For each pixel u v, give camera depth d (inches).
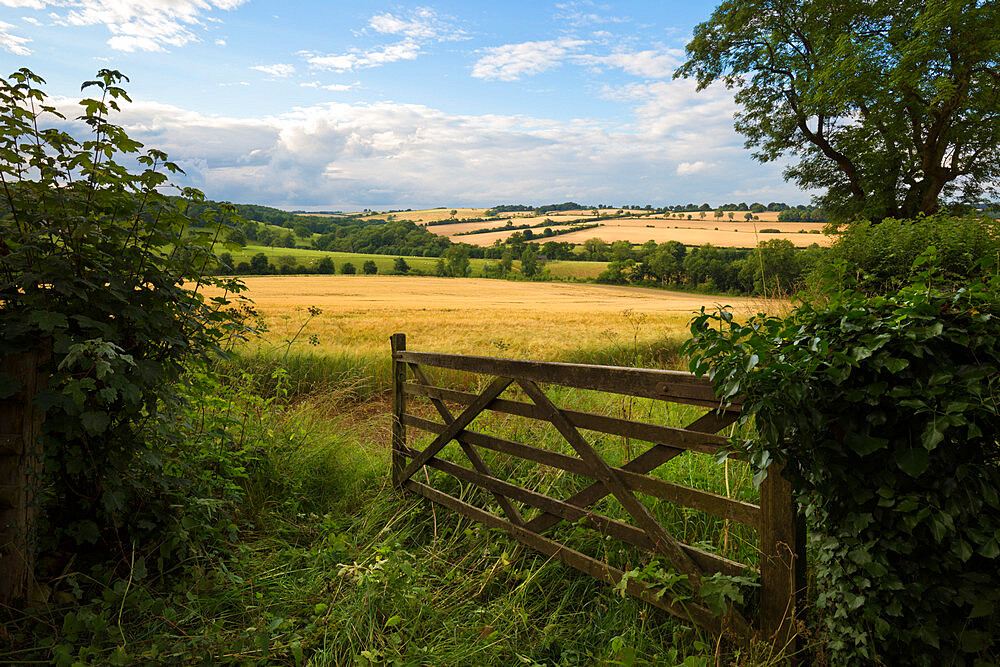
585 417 107.7
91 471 106.6
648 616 99.6
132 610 101.3
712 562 89.1
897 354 67.0
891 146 803.4
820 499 74.6
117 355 93.6
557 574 116.6
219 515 132.6
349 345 511.5
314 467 168.6
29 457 96.2
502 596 112.0
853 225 421.1
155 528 118.0
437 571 124.3
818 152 919.7
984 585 65.0
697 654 89.4
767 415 72.2
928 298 66.4
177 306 115.4
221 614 104.4
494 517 131.8
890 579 68.5
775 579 80.5
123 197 105.7
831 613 77.3
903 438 67.1
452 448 171.5
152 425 117.2
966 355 66.0
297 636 96.9
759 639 82.0
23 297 96.4
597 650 96.6
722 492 125.7
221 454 148.3
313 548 130.6
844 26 837.2
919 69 714.8
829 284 76.7
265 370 255.4
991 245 281.1
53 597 100.8
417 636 101.1
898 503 67.2
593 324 916.0
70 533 104.8
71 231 97.7
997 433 64.1
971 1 678.5
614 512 126.3
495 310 1437.0
